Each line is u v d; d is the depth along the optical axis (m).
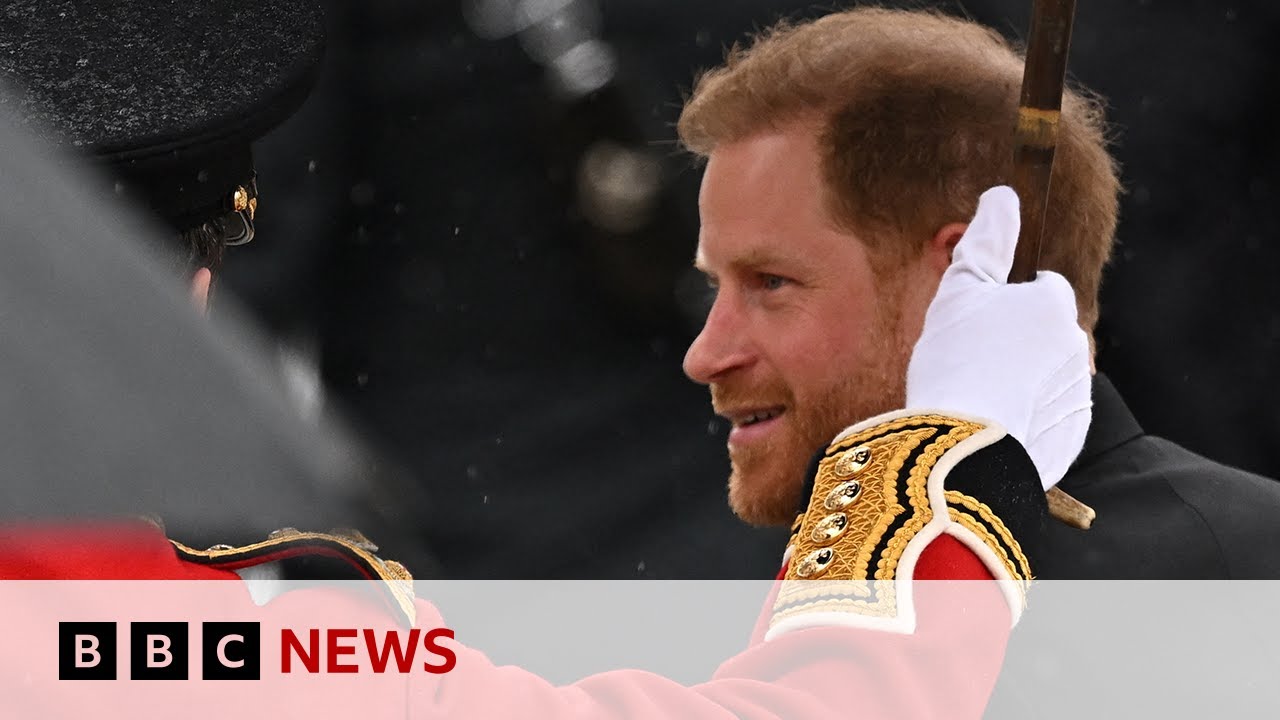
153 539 3.91
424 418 16.27
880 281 5.70
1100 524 5.74
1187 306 16.48
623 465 16.27
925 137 5.64
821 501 4.89
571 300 16.84
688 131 6.00
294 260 16.00
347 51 16.61
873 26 5.89
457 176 16.73
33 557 3.72
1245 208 16.59
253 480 3.75
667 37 16.52
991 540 4.68
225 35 4.53
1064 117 5.79
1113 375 16.56
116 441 3.58
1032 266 5.31
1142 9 16.52
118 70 4.32
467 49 16.69
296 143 16.19
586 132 16.72
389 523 4.31
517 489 16.14
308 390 14.98
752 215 5.75
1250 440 16.47
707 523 15.80
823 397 5.77
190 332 3.70
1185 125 16.55
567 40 16.58
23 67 4.27
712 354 5.88
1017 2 15.23
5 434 3.51
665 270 16.64
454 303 16.78
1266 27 16.58
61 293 3.56
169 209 4.30
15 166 3.61
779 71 5.74
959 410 5.00
